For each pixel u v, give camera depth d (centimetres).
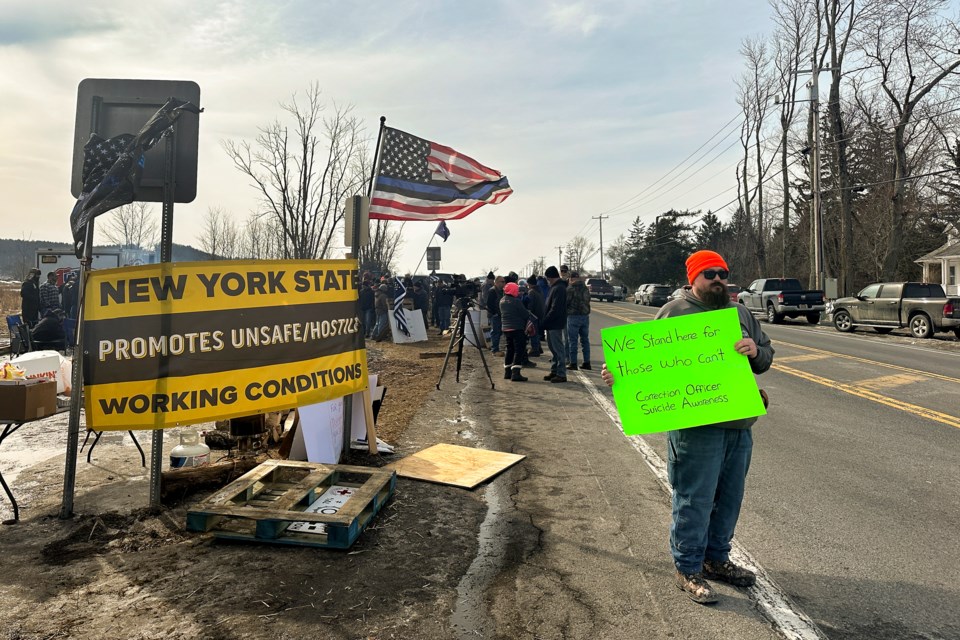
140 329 424
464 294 1034
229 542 390
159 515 429
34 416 429
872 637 298
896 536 421
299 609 312
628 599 330
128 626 294
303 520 376
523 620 308
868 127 3372
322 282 492
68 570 349
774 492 509
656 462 589
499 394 936
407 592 332
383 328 1797
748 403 320
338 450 560
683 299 346
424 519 437
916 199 3850
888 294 1986
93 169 436
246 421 542
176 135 461
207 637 286
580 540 407
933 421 763
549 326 1042
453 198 757
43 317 1391
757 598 334
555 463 584
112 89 466
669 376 328
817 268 2878
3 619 299
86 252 434
